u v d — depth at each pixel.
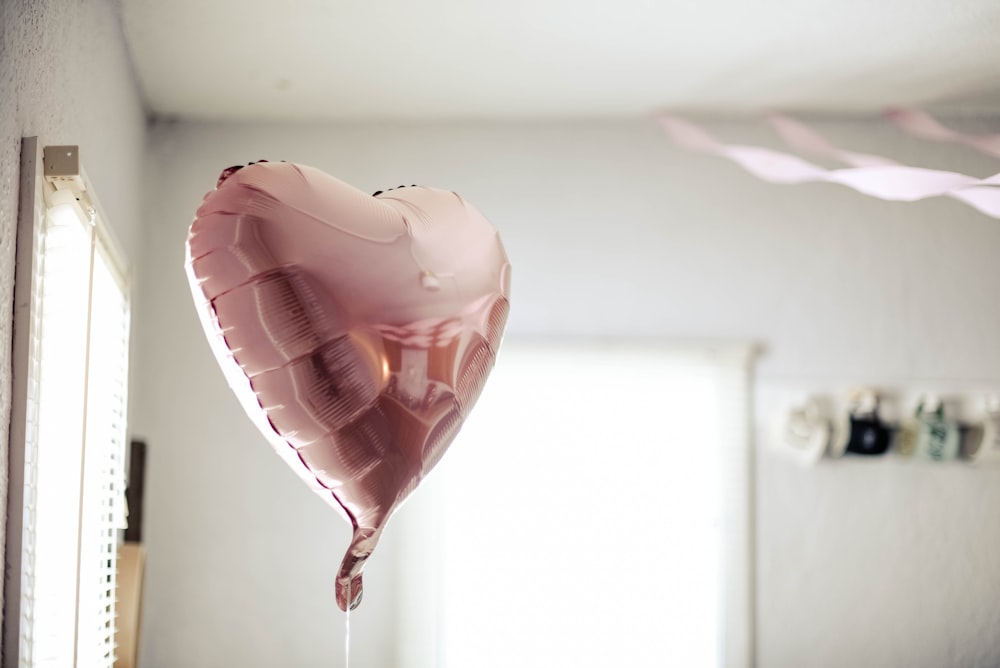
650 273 3.92
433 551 3.76
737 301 3.93
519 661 3.75
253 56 3.41
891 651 3.82
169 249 3.82
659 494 3.82
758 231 3.95
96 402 2.48
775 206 3.96
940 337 3.94
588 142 3.97
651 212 3.95
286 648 3.71
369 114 3.90
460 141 3.95
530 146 3.96
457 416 1.73
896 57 3.47
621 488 3.81
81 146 2.44
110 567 2.85
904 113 3.94
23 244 1.81
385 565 3.76
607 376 3.85
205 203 1.62
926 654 3.82
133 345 3.61
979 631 3.84
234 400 3.79
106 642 2.81
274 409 1.62
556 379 3.85
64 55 2.21
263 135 3.91
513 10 3.14
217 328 1.61
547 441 3.82
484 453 3.80
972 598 3.85
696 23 3.22
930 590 3.85
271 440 1.69
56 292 2.04
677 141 3.97
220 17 3.14
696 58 3.48
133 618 3.03
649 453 3.83
